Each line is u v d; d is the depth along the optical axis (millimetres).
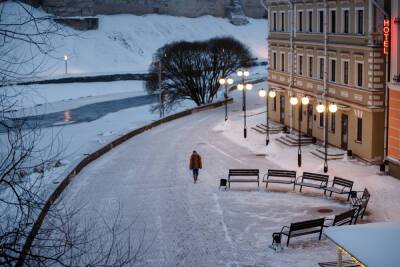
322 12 50344
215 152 49875
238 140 55156
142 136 59219
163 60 84625
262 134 57562
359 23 44312
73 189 38531
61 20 138500
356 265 23719
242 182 39656
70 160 47125
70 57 127938
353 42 44781
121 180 40938
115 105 95125
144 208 34250
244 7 185125
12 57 16938
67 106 93438
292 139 52312
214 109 78938
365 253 17891
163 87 84562
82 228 29844
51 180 37031
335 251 26703
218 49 88312
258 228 30391
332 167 42781
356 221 30328
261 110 75125
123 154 50188
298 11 54969
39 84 108938
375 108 42125
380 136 42688
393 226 19531
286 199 35531
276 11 60562
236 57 90062
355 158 45000
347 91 45938
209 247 28000
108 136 64750
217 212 33250
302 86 54438
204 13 175125
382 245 18297
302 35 54125
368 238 18734
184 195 36906
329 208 33469
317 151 47406
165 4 167000
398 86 38719
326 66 49000
